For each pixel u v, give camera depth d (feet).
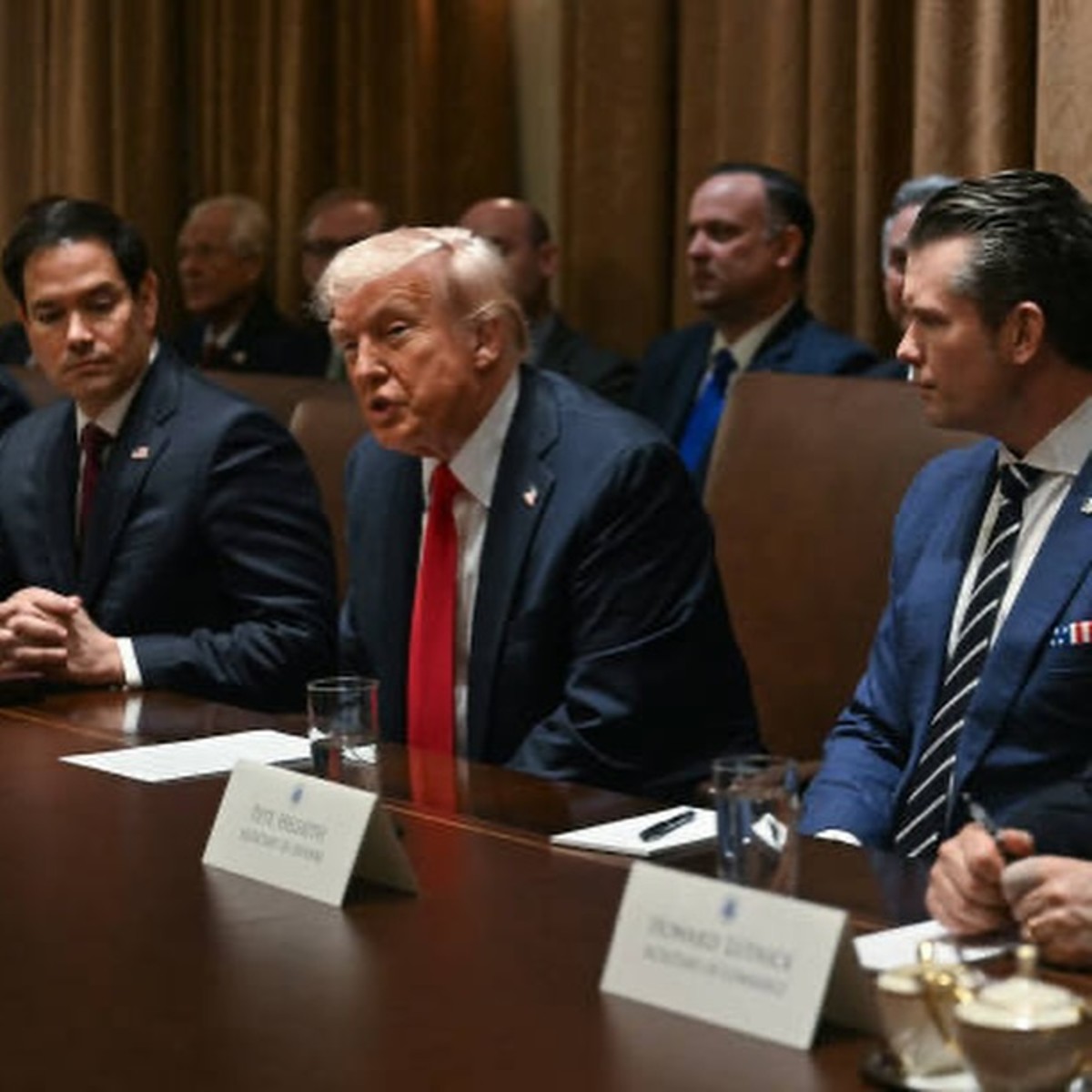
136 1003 7.09
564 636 12.21
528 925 7.84
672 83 20.68
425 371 11.93
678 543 12.25
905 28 18.39
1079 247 10.03
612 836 9.11
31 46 26.58
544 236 20.80
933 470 11.03
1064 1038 5.87
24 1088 6.36
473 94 23.25
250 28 24.54
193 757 10.87
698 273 18.52
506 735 12.21
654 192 20.77
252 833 8.62
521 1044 6.60
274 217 24.38
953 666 10.44
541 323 20.62
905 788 10.48
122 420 14.48
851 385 13.66
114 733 11.62
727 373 18.58
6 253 14.48
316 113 24.00
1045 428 10.23
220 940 7.75
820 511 13.52
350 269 12.01
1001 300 10.04
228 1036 6.75
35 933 7.91
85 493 14.57
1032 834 9.96
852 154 18.86
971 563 10.60
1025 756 10.06
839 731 11.02
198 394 14.52
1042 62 16.20
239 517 14.17
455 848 9.02
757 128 19.74
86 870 8.75
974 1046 5.92
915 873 8.59
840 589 13.39
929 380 10.32
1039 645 10.03
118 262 14.30
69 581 14.52
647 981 6.95
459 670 12.44
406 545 12.75
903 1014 6.24
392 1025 6.81
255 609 14.10
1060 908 7.43
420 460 12.80
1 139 26.68
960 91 17.25
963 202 10.19
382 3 23.32
